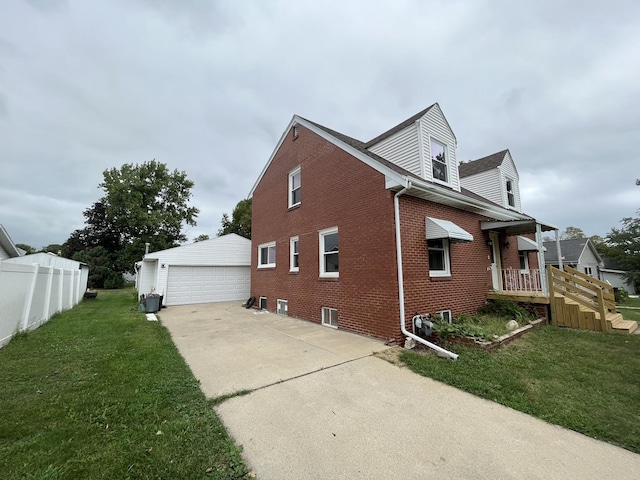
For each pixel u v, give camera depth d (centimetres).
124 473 229
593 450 269
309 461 257
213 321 992
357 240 788
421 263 742
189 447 268
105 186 3197
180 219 3609
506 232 1106
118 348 615
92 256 3372
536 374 456
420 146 855
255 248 1427
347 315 805
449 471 242
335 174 892
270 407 360
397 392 405
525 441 285
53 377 441
